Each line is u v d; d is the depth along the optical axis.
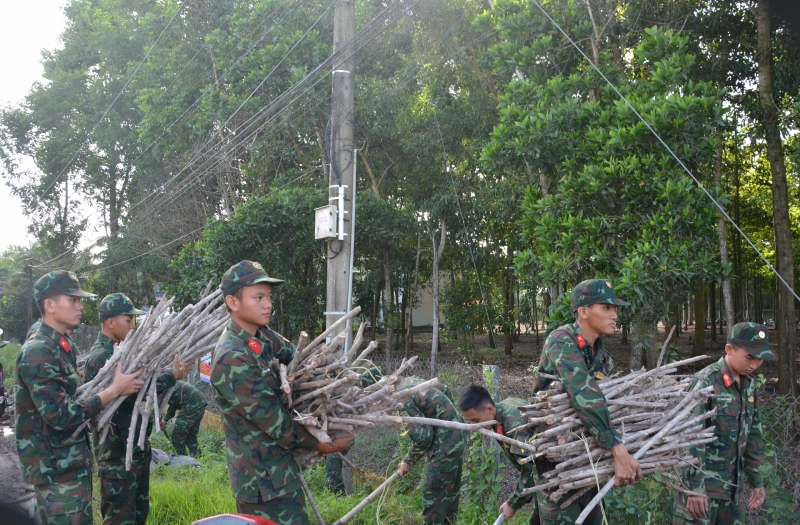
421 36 12.57
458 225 13.97
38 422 3.51
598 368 3.55
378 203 12.92
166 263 19.16
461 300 14.47
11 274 26.28
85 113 25.11
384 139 14.13
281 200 11.66
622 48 8.92
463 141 13.23
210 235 11.48
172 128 15.20
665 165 6.23
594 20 8.59
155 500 5.14
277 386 3.13
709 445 3.61
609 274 6.41
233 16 13.51
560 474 3.16
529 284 7.88
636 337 6.71
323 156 13.00
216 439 8.57
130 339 3.89
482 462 5.16
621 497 4.17
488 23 9.88
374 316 17.78
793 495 4.36
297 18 13.08
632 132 6.30
